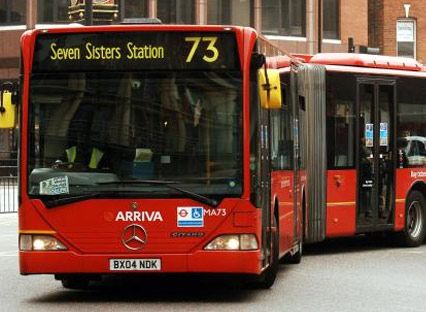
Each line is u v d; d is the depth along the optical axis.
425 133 21.22
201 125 12.21
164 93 12.30
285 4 56.31
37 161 12.37
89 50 12.41
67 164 12.33
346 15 58.47
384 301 12.78
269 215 13.34
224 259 12.03
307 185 18.48
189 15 54.22
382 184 20.05
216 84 12.24
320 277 15.39
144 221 12.12
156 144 12.23
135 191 12.14
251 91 12.22
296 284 14.54
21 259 12.30
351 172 19.39
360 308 12.16
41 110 12.45
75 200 12.19
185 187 12.11
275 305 12.41
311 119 18.59
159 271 12.09
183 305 12.45
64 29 12.43
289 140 16.03
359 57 19.75
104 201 12.16
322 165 18.80
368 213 19.73
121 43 12.38
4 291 14.06
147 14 53.22
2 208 35.06
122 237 12.13
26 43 12.52
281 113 15.09
